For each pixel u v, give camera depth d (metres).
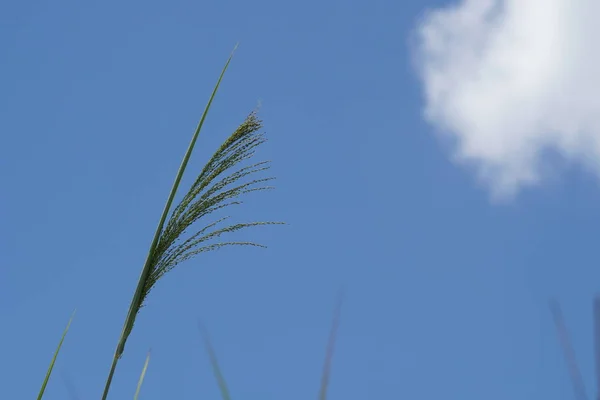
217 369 2.18
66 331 3.54
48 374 3.46
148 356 3.38
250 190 4.10
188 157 3.96
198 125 3.99
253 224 4.07
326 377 1.79
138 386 3.32
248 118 4.12
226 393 2.14
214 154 4.07
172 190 3.91
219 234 4.04
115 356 3.65
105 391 3.53
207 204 4.02
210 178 4.04
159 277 3.88
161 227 3.89
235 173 4.08
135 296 3.77
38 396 3.41
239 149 4.09
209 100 4.00
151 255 3.85
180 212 3.98
